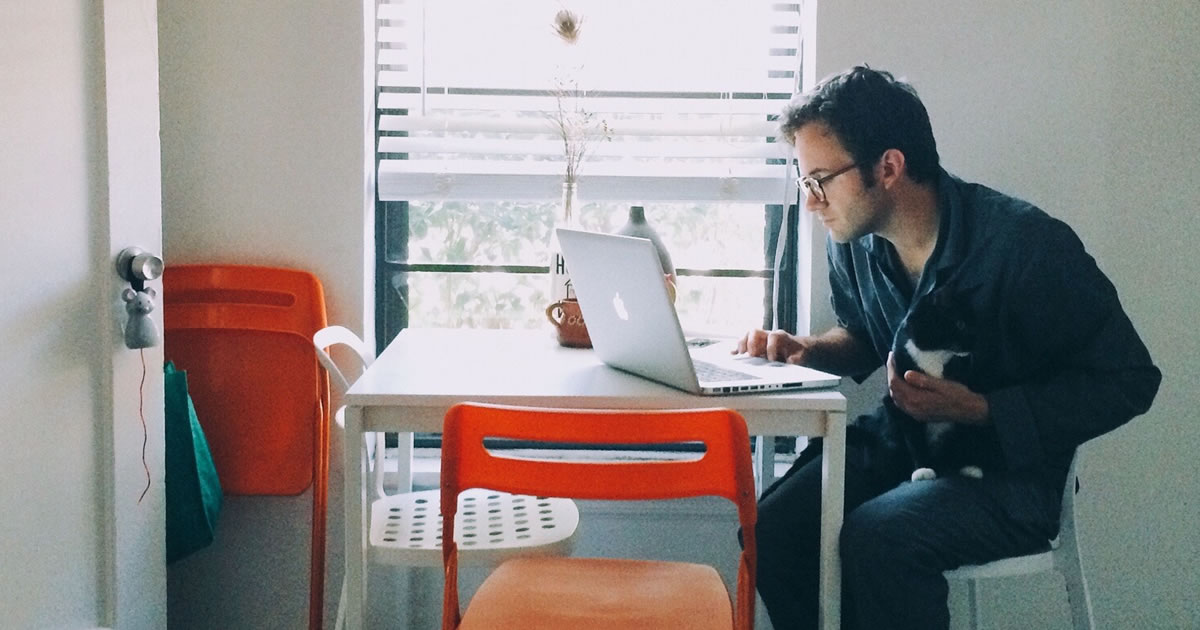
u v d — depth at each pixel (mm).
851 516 1750
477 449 1445
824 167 1908
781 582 1989
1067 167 2383
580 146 2445
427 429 1688
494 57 2455
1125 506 2449
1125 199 2385
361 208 2371
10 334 1593
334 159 2361
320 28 2334
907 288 2008
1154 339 2414
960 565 1775
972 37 2355
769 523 1984
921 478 1863
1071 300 1771
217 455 2330
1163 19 2350
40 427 1670
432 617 2453
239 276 2324
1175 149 2371
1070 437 1774
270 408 2328
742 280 2576
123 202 1818
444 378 1783
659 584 1634
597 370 1875
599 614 1526
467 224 2555
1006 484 1796
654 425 1402
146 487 1937
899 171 1884
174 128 2348
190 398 2299
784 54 2531
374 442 2438
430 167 2451
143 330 1816
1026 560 1816
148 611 1962
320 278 2385
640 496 1434
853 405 2410
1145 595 2475
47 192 1659
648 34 2459
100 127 1766
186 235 2373
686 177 2455
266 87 2342
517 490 1450
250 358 2324
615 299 1738
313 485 2322
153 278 1828
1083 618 1827
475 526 1914
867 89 1888
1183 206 2385
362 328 2398
